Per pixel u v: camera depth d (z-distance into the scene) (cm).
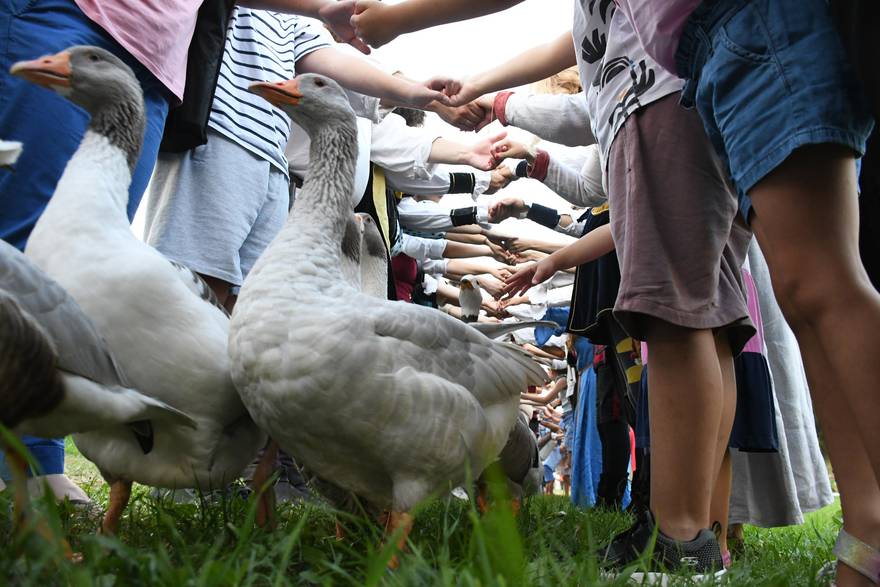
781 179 187
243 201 387
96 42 309
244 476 418
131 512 272
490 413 273
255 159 398
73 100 283
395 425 241
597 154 495
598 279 474
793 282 188
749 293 377
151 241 375
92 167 268
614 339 477
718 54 198
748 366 362
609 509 528
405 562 167
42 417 209
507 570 152
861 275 184
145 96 327
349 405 237
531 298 771
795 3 187
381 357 239
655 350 267
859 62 170
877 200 211
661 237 264
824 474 433
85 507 299
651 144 268
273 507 274
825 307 183
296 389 235
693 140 263
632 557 260
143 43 315
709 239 263
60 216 251
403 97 451
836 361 181
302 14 401
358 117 488
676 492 259
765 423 357
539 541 208
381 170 550
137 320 245
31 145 289
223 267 376
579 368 717
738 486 394
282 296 241
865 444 177
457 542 237
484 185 607
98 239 249
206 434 258
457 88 441
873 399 175
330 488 287
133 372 247
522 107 466
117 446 251
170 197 374
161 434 252
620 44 280
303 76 300
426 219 657
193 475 262
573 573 179
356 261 392
